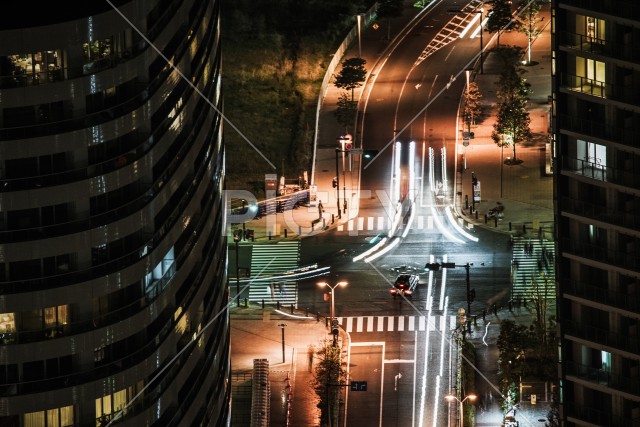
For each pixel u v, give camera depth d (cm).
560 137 19812
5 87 18250
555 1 19550
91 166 18912
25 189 18550
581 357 19838
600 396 19775
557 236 19925
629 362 19600
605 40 19412
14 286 18688
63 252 18888
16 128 18400
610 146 19562
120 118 19038
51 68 18438
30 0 18438
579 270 19825
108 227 19162
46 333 19000
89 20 18362
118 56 19000
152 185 19788
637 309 19525
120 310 19450
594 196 19762
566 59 19688
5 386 18888
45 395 18962
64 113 18675
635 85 19400
